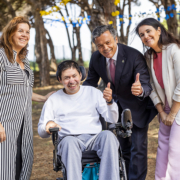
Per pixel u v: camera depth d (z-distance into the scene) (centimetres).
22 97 233
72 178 206
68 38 1814
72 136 225
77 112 244
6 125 223
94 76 311
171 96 250
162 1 926
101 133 226
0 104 221
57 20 639
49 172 351
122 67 274
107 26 258
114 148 216
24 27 234
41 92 1047
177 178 246
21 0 1212
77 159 212
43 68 1223
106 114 248
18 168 244
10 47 229
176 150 244
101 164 213
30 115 248
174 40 250
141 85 259
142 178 288
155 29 247
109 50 260
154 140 462
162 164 265
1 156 221
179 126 243
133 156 284
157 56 258
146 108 286
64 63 242
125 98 287
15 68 228
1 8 1208
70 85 239
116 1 545
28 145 244
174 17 964
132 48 277
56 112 247
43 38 1178
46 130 225
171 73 246
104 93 229
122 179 224
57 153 227
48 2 961
